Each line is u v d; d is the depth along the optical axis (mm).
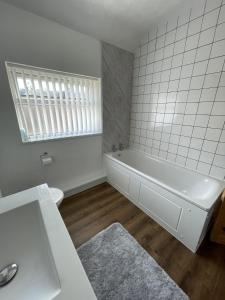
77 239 1500
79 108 2057
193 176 1880
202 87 1657
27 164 1793
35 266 625
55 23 1588
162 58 1992
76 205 2023
